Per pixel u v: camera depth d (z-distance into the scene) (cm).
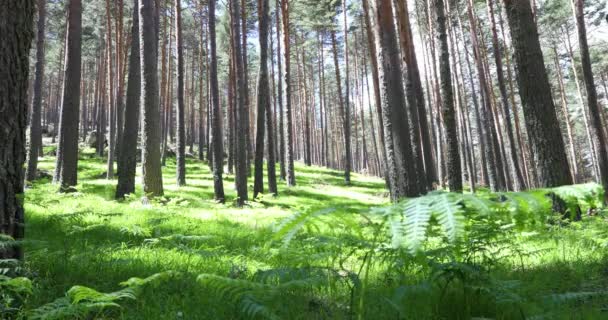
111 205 1098
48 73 5297
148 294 315
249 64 5100
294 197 2053
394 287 321
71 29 1566
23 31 356
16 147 348
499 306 254
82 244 520
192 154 4022
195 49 4403
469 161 2748
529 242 496
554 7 3216
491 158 2314
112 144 2369
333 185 3012
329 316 269
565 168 783
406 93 1451
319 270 285
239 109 1727
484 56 3048
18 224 346
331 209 157
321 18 3189
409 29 1722
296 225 161
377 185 3247
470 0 2527
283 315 269
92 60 5028
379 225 174
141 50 1440
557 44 3834
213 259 455
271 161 2080
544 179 796
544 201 141
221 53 4475
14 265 310
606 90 4250
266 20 1859
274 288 253
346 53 3244
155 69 1462
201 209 1231
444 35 1145
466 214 204
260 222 934
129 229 580
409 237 125
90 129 5441
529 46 823
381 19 1051
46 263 383
